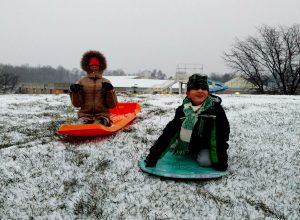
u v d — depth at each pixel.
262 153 5.84
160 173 4.62
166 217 3.72
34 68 182.25
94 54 7.04
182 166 4.95
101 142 6.45
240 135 7.11
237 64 47.44
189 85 4.86
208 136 4.86
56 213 3.86
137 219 3.68
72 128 6.43
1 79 86.31
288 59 45.09
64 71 189.75
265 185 4.50
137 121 8.97
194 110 4.86
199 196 4.17
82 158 5.51
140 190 4.34
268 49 45.88
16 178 4.75
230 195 4.21
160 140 4.90
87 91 6.95
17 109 12.14
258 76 46.62
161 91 42.97
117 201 4.07
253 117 9.29
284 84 45.53
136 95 19.98
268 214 3.77
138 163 5.20
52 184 4.58
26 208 3.98
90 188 4.42
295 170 5.04
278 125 8.15
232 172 4.90
